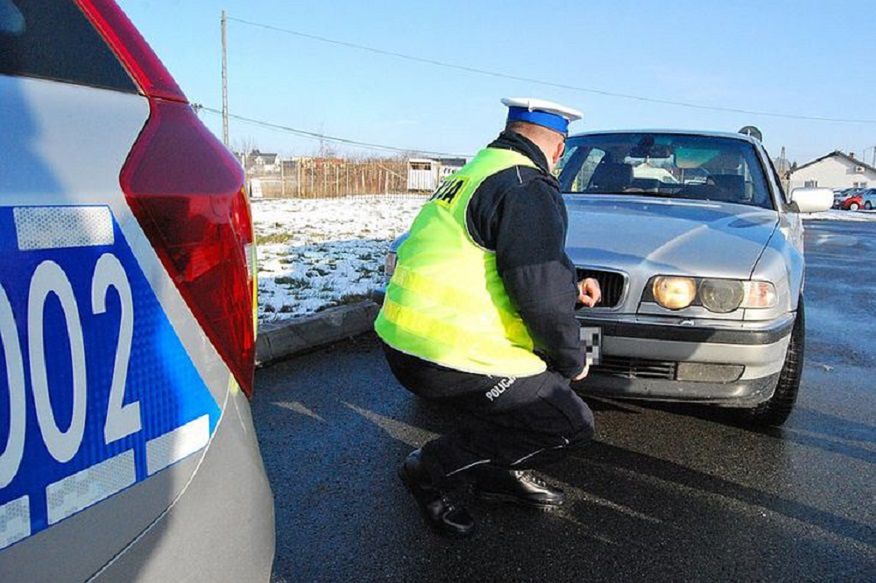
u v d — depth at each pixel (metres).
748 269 3.15
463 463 2.55
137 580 1.06
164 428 1.11
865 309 7.75
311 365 4.80
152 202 1.11
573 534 2.68
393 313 2.40
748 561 2.50
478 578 2.38
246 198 1.36
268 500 1.36
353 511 2.81
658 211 3.97
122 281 1.05
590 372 3.25
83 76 1.15
